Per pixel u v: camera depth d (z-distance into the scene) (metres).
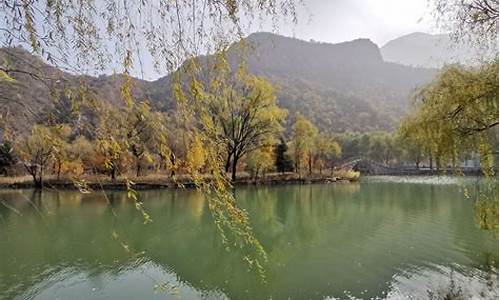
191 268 10.22
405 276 9.29
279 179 38.41
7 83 2.48
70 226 15.04
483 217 7.56
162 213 18.53
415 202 23.25
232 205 3.46
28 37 2.47
